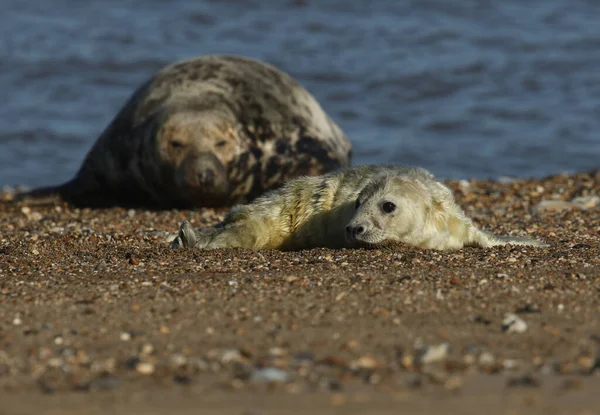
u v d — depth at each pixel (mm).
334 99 93625
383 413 16688
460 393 17812
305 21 122562
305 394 17812
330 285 26469
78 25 120562
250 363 19859
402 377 18859
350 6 129875
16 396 17969
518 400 17359
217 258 30906
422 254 30984
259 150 52906
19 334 22109
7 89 96500
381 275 27734
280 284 26781
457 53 109125
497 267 29188
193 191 50031
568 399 17422
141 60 105812
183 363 19906
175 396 17797
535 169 74375
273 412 16781
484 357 20000
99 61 105125
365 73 100812
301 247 34062
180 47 111500
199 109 52438
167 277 28031
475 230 33875
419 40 114188
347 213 32938
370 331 22141
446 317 23250
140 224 43656
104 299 25203
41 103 92750
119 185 54344
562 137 82500
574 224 41594
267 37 115688
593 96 94188
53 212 49656
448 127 85688
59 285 27078
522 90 96250
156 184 52375
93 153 55250
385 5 130125
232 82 55188
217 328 22516
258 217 33969
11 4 131625
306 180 34344
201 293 25766
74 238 37906
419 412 16719
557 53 109312
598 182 55219
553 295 25328
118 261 30906
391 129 85375
